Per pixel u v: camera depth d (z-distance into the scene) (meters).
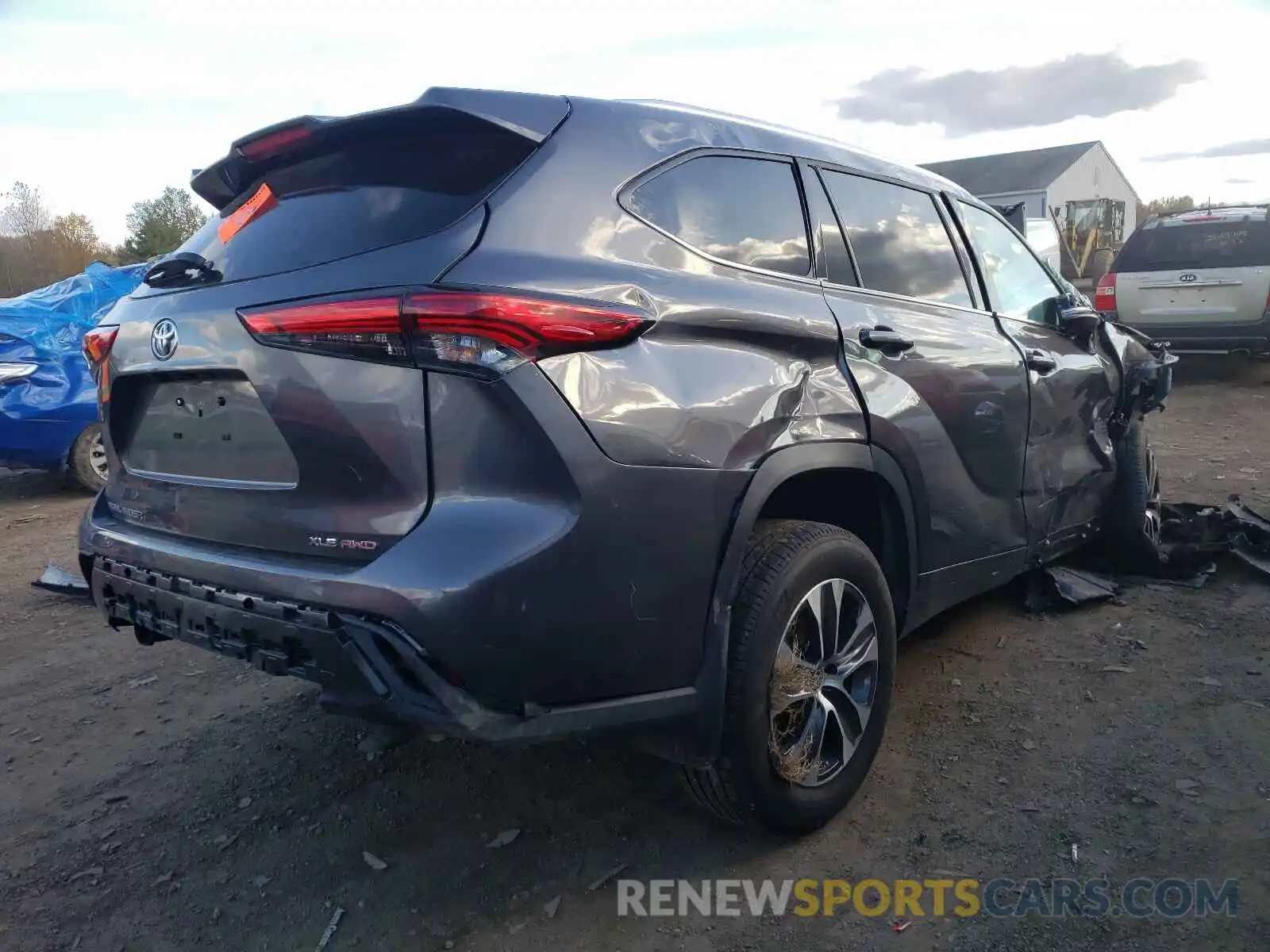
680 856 2.75
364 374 2.19
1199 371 11.77
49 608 5.16
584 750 3.37
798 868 2.67
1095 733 3.29
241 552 2.44
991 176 44.16
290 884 2.70
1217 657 3.81
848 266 3.14
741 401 2.48
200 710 3.83
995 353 3.59
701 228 2.67
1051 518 4.08
